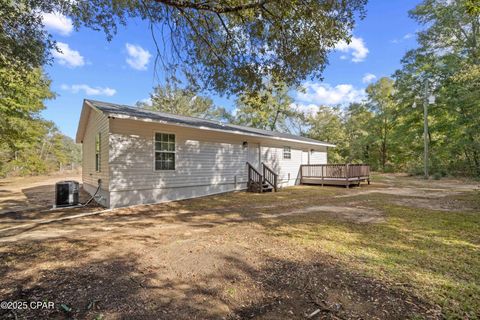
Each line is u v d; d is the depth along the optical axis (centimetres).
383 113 2464
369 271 303
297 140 1466
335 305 234
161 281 278
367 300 241
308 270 307
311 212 673
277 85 693
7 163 1784
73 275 290
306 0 465
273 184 1301
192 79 641
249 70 625
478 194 910
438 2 1542
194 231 491
